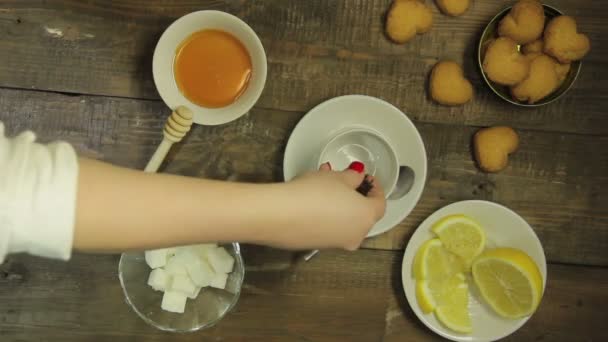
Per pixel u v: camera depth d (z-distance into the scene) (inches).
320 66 32.0
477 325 32.2
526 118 32.6
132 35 31.4
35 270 31.5
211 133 31.7
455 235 31.5
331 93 32.1
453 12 31.6
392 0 32.0
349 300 32.5
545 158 32.7
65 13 31.2
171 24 30.5
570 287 33.1
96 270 31.6
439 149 32.5
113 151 31.5
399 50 32.2
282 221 22.7
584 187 32.9
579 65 31.6
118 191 20.6
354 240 24.3
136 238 20.9
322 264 32.4
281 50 31.9
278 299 32.4
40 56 31.2
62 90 31.3
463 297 32.1
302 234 23.3
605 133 32.9
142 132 31.6
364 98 30.5
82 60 31.3
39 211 18.5
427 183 32.5
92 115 31.4
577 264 33.0
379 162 30.9
